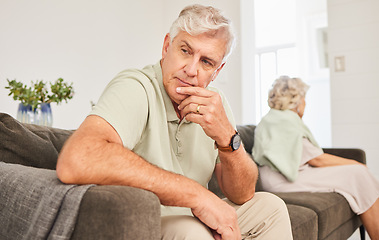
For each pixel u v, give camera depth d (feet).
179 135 3.29
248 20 14.58
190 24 2.93
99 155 2.18
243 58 14.17
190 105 2.95
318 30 19.77
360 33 12.14
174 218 2.66
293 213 5.03
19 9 11.13
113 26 14.11
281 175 7.02
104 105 2.56
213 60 3.05
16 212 2.26
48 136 3.88
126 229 1.83
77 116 12.74
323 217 5.45
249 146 7.63
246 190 3.49
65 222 1.93
